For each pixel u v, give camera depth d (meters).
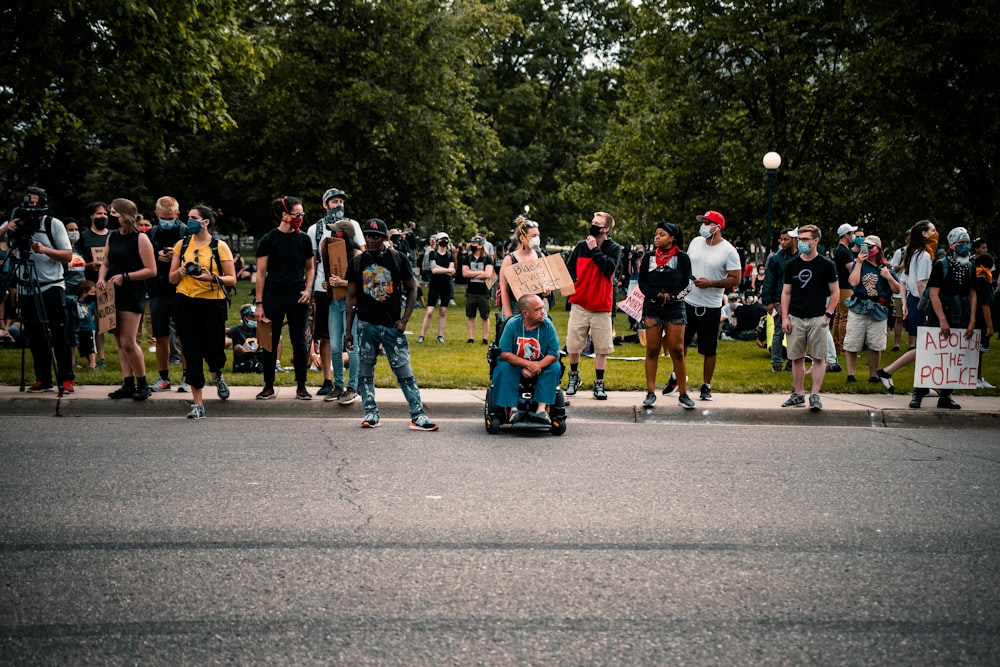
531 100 44.22
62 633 3.90
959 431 8.93
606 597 4.39
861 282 11.33
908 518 5.81
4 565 4.70
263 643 3.83
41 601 4.25
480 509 5.85
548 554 5.00
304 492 6.18
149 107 16.70
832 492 6.45
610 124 40.69
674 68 31.75
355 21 31.59
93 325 11.65
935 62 25.28
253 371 11.55
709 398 9.97
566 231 45.72
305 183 30.83
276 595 4.36
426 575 4.65
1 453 7.15
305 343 9.41
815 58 29.48
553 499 6.12
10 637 3.86
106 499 5.91
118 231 9.21
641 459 7.42
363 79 31.31
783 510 5.96
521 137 45.97
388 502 5.97
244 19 31.19
